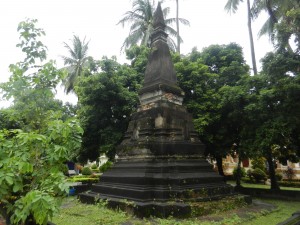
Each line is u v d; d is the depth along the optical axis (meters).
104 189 10.87
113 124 16.70
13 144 4.18
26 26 5.09
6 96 4.83
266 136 12.90
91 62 17.38
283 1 17.25
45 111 5.17
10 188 4.20
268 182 28.73
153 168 9.91
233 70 17.33
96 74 15.65
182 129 11.34
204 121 14.80
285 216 9.07
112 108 16.03
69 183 3.99
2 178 3.69
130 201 9.05
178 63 16.80
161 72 12.20
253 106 13.40
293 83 11.85
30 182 4.56
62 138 4.68
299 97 12.03
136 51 19.75
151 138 10.70
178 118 11.44
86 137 16.70
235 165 34.34
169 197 9.02
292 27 12.39
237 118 15.03
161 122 10.91
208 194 9.77
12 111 4.95
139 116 11.91
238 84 16.44
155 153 10.28
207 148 17.33
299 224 6.04
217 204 9.24
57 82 5.21
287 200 13.95
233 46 19.28
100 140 16.72
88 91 15.51
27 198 3.51
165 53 12.96
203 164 10.98
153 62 12.83
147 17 26.02
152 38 13.62
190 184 9.62
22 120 5.15
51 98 5.27
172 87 12.17
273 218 8.70
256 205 11.03
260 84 14.36
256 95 14.09
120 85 15.88
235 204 10.07
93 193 11.36
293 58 12.77
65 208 9.80
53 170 4.35
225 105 15.05
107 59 16.05
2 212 4.89
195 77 16.36
